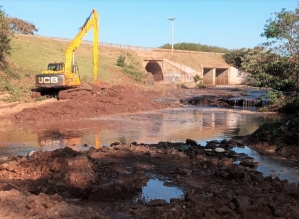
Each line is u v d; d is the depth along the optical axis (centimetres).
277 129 1454
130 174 1000
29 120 2145
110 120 2225
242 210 673
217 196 798
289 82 2564
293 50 2591
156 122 2145
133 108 2716
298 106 2488
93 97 2809
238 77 7188
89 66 5178
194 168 1085
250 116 2452
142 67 6550
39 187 855
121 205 772
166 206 716
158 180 961
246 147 1416
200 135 1697
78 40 2959
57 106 2422
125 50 6975
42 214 604
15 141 1557
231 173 979
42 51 5012
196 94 4388
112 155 1195
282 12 2580
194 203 718
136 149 1268
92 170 983
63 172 942
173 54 7500
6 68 3578
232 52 7850
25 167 1023
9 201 649
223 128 1917
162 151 1252
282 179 995
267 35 2656
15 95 2894
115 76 5219
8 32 3622
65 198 801
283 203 754
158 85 5644
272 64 2606
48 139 1603
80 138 1627
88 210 656
